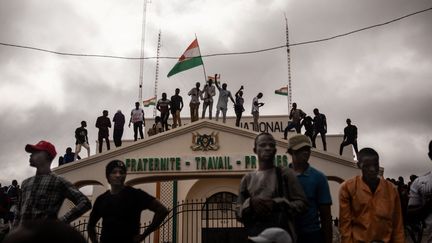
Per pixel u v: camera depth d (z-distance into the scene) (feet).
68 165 55.77
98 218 16.93
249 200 14.03
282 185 14.47
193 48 66.74
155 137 56.59
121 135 64.13
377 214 16.14
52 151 17.71
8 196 47.57
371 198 16.44
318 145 77.92
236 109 65.16
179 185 71.92
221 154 55.72
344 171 54.95
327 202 16.35
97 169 55.83
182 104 65.92
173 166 55.42
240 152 55.67
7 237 4.59
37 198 16.74
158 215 16.90
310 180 16.39
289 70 88.38
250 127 80.64
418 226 37.37
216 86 65.67
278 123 80.28
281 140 56.03
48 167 17.57
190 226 68.90
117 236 16.03
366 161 16.78
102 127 63.98
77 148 63.67
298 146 16.52
